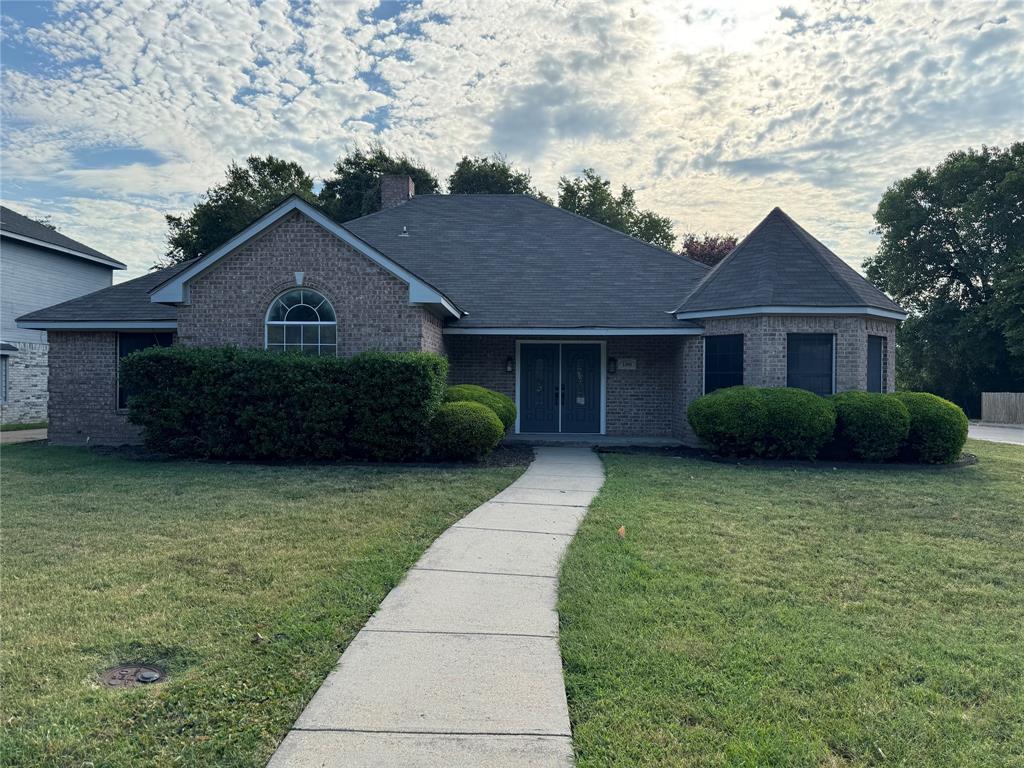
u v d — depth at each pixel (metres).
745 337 14.24
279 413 11.66
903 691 3.61
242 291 12.93
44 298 23.88
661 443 15.35
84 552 6.09
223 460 12.04
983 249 37.00
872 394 12.74
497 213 20.23
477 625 4.43
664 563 5.84
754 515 7.85
